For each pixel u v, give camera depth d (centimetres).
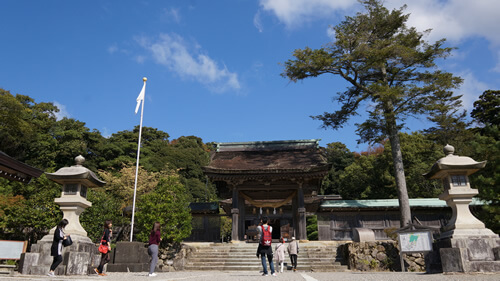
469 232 723
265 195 2377
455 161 793
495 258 692
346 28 2142
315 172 1997
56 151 4272
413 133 3747
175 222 1630
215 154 2469
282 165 2162
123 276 830
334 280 654
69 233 836
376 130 2008
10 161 996
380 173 3569
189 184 5562
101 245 934
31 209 1723
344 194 4097
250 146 2511
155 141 6272
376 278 673
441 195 821
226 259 1597
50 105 4716
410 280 595
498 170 1408
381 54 1948
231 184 2092
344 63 2055
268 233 845
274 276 801
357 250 1419
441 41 1955
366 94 2078
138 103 1878
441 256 704
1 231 1762
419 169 3083
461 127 2452
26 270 768
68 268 777
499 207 1354
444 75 1912
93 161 4750
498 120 3466
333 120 2202
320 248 1652
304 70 2088
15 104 3409
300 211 1986
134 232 2077
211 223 2452
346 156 5519
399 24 2183
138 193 3331
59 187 1919
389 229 1830
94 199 1856
